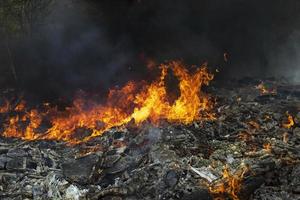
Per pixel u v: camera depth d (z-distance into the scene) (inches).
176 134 293.7
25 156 277.0
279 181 238.8
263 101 391.9
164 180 234.5
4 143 305.1
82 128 331.9
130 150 278.2
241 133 302.8
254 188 231.3
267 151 265.9
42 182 247.6
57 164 272.1
